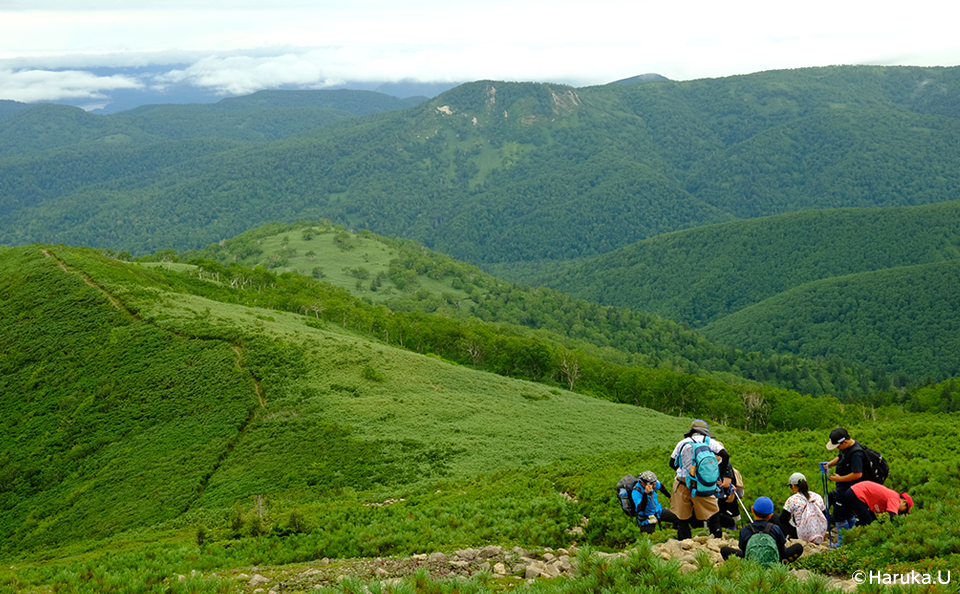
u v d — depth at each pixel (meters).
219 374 78.25
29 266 115.75
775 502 20.62
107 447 66.19
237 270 194.75
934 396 156.50
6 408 78.38
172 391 75.31
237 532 29.03
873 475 13.41
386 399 75.75
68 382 80.69
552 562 14.80
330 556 21.27
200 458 60.12
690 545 13.35
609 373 139.12
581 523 20.84
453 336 148.00
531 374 136.38
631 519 18.92
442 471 55.03
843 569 11.16
